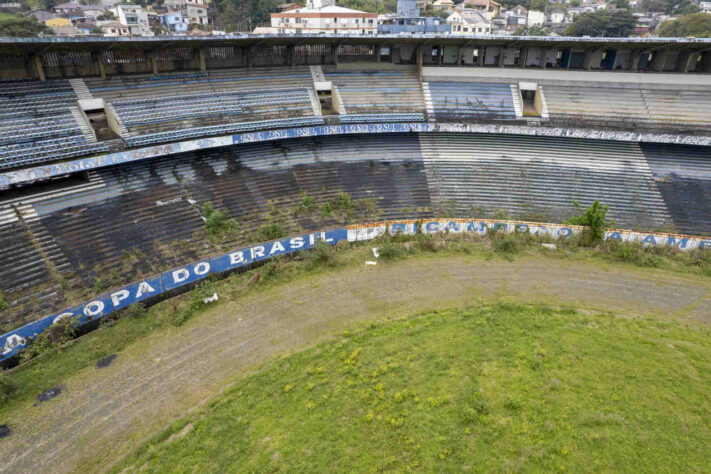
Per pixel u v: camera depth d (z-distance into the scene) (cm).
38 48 3584
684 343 2630
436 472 1848
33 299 2806
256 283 3180
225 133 4050
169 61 4447
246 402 2194
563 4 18925
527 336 2664
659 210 4131
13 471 1891
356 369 2394
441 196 4309
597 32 11981
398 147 4706
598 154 4594
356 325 2767
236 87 4500
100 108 3897
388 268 3388
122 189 3694
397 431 2034
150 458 1927
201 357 2512
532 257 3550
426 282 3222
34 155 3291
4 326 2617
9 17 9581
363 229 3697
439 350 2542
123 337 2645
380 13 12419
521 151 4672
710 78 4803
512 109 4822
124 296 2828
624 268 3422
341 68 5072
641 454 1948
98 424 2100
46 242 3142
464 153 4681
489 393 2252
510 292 3119
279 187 4181
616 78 4925
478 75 5066
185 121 4019
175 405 2198
